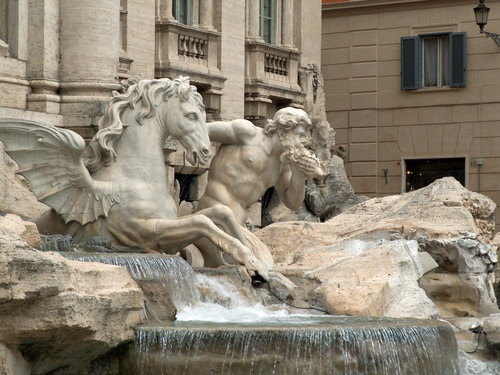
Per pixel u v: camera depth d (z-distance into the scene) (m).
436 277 24.17
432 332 16.97
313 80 40.91
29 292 13.61
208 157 21.09
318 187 40.03
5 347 14.07
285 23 39.59
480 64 47.47
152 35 32.31
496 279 27.42
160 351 15.33
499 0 47.25
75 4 26.98
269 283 20.55
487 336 19.98
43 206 24.67
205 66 34.84
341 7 49.47
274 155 22.59
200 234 20.56
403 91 48.72
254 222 36.47
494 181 47.28
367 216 26.03
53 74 26.95
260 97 37.69
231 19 35.84
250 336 15.27
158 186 21.09
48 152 20.42
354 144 49.50
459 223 24.77
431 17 48.22
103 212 20.66
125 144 21.03
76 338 14.48
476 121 47.56
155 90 21.12
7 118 20.36
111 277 15.32
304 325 16.38
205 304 19.00
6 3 26.95
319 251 23.12
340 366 15.61
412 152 48.53
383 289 20.48
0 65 26.16
